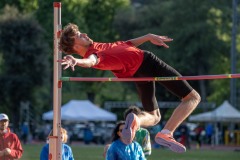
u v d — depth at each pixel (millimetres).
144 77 13734
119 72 13688
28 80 79875
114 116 72500
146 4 114312
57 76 14781
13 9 76312
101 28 81250
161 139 13539
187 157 51688
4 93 81125
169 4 98438
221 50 96438
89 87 96000
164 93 90375
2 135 21281
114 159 16328
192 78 13555
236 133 83188
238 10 103188
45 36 57500
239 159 50875
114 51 13289
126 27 93000
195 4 96312
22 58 76875
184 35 93875
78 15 59688
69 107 71938
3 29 75750
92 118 71188
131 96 113438
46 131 80062
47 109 95250
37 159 44500
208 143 82125
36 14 61375
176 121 13695
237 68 101562
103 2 81500
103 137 80688
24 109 84000
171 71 13844
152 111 14398
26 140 76625
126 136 13258
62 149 16750
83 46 13453
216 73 97062
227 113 76125
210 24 95000
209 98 106062
